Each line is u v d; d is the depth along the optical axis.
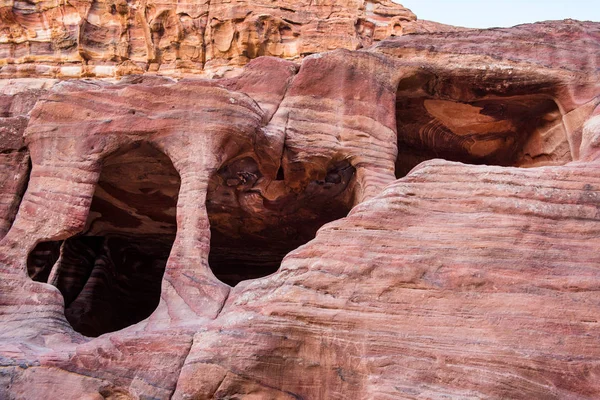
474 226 8.77
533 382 7.71
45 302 10.23
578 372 7.75
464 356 7.90
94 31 20.75
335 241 8.92
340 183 13.42
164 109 11.15
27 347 9.25
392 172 12.34
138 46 20.70
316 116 12.48
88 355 8.93
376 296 8.41
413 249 8.67
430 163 9.48
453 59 13.27
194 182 10.74
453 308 8.23
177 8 20.45
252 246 15.66
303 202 13.88
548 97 13.70
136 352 8.84
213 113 11.11
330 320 8.34
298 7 20.70
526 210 8.82
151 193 13.33
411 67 13.19
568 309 8.09
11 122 11.63
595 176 9.15
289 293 8.58
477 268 8.43
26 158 11.52
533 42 13.62
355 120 12.50
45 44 20.92
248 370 8.20
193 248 10.33
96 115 11.16
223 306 9.74
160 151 11.28
